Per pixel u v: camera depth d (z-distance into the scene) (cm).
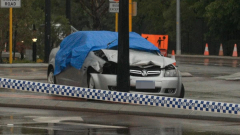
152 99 2519
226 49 8044
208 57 7525
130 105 2631
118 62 2733
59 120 2261
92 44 2995
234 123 2292
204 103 2405
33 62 6419
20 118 2295
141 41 3116
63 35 7125
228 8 7350
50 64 3350
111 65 2844
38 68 5494
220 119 2362
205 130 2088
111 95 2622
